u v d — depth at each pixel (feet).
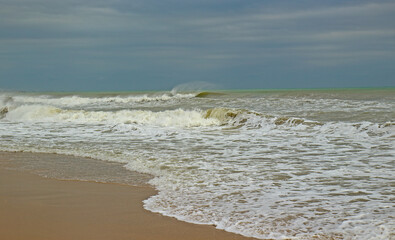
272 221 15.64
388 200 18.20
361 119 50.67
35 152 33.73
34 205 18.24
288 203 17.99
